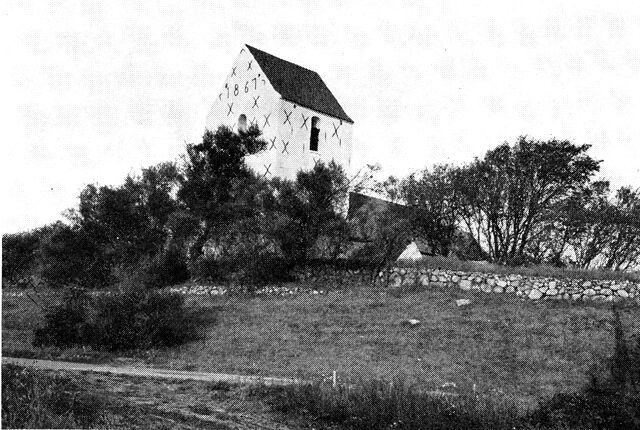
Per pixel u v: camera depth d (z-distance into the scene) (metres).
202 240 38.75
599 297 30.25
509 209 46.50
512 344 24.16
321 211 35.84
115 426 12.39
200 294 35.56
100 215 39.81
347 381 17.58
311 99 47.47
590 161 47.69
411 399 14.98
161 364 22.34
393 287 34.62
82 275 39.62
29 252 45.53
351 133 50.16
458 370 21.30
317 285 35.47
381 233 36.38
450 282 33.91
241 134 40.72
